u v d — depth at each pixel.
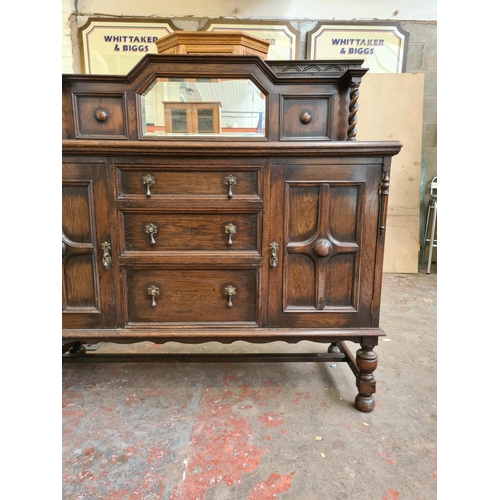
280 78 1.15
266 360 1.29
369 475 0.91
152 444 1.01
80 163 1.02
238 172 1.04
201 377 1.40
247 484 0.88
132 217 1.06
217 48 1.30
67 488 0.86
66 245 1.06
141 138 1.15
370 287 1.10
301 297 1.11
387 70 2.75
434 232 2.99
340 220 1.07
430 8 2.68
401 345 1.67
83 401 1.23
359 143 1.00
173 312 1.12
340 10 2.66
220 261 1.08
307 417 1.14
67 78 1.11
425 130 2.91
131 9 2.57
